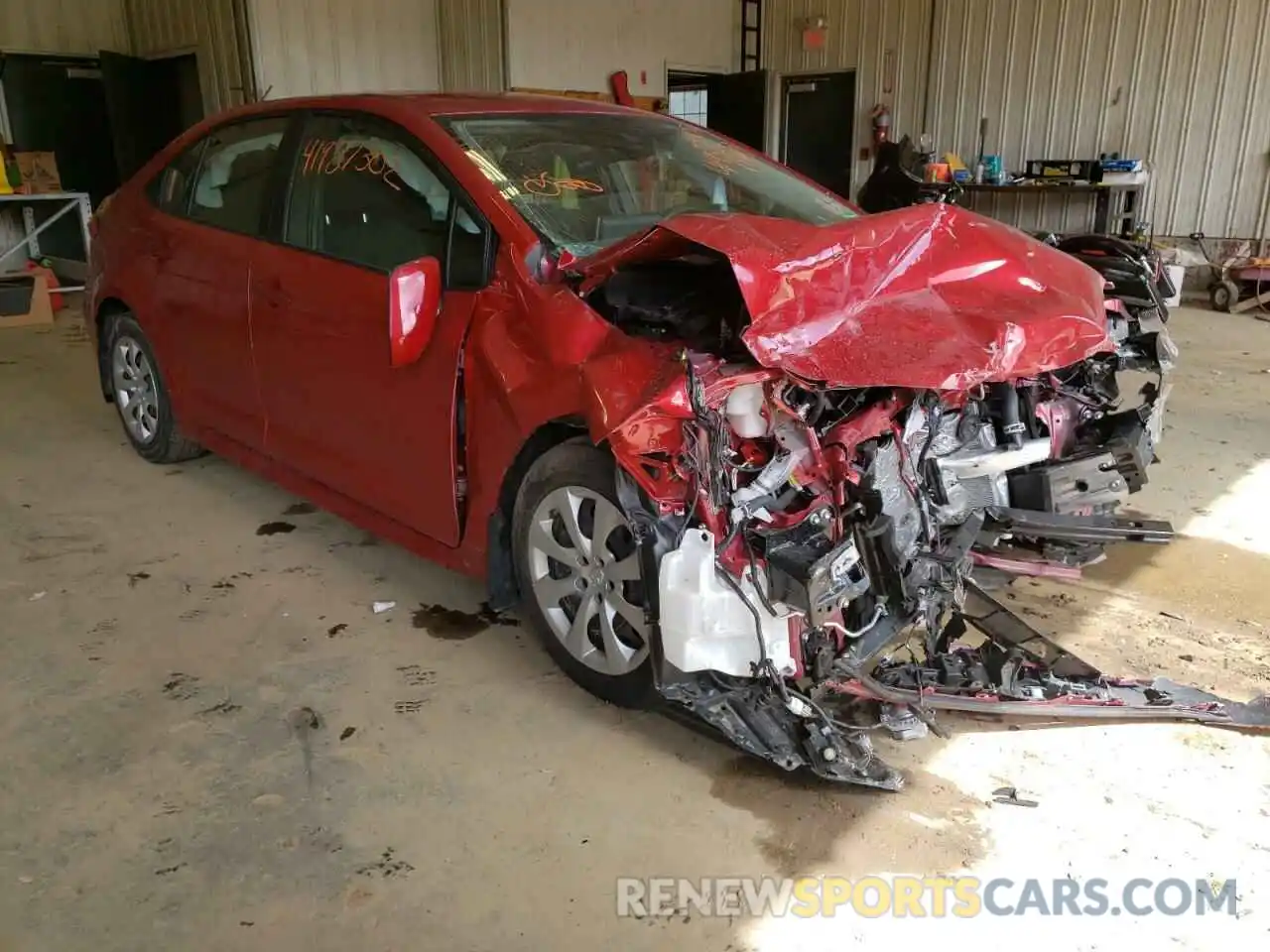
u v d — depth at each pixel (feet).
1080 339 7.66
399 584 10.85
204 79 32.89
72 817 7.16
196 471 14.30
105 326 14.55
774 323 6.95
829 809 7.31
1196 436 16.28
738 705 7.66
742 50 42.60
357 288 9.57
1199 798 7.41
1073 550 10.38
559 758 7.89
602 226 9.07
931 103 38.09
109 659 9.27
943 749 7.98
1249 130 32.04
